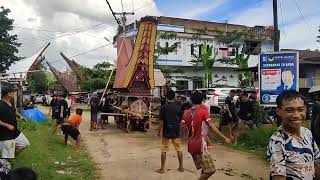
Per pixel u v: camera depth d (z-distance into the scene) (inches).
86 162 397.1
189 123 275.9
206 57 1571.1
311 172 128.5
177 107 359.6
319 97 436.1
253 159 425.7
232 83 1763.0
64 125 495.2
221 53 1713.8
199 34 1644.9
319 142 261.0
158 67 1520.7
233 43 1739.7
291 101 127.6
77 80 2026.3
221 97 933.2
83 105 1674.5
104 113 732.0
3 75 875.4
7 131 295.7
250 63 1759.4
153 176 346.0
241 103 527.5
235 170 370.9
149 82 749.3
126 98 731.4
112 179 335.6
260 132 513.0
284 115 129.0
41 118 764.0
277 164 126.1
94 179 334.0
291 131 130.1
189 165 391.2
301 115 127.4
